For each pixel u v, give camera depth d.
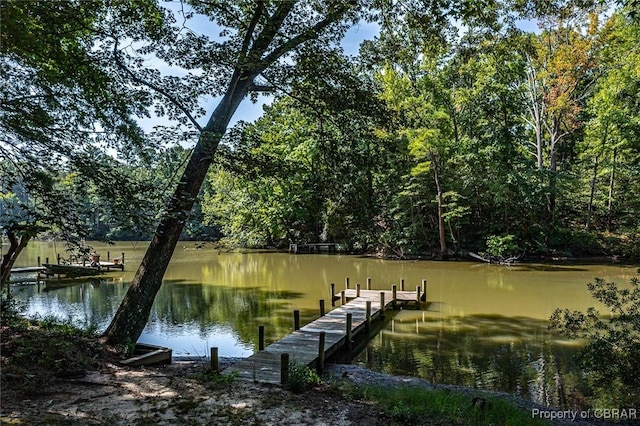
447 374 7.77
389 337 10.26
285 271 21.89
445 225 27.45
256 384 5.82
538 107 28.41
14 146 5.82
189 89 6.95
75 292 16.06
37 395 4.59
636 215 25.53
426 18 7.58
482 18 7.55
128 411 4.40
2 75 5.88
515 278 18.52
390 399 5.51
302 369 6.29
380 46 9.05
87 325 10.17
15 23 4.85
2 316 7.27
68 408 4.31
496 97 27.42
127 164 6.77
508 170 25.45
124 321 7.02
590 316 6.59
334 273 20.98
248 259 27.80
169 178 7.18
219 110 7.54
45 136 5.83
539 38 24.44
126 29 6.49
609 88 24.56
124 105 6.64
